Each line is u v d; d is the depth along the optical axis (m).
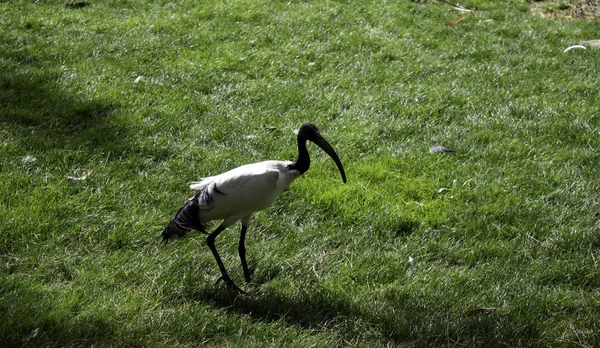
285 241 6.46
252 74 10.49
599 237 6.55
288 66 10.88
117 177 7.31
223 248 6.33
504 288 5.83
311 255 6.29
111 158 7.76
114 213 6.70
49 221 6.41
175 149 8.01
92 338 4.92
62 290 5.48
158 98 9.30
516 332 5.23
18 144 7.69
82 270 5.79
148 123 8.54
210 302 5.51
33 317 5.03
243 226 5.77
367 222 6.83
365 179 7.65
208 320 5.20
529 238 6.62
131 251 6.18
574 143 8.66
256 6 13.47
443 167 8.01
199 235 6.52
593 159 8.13
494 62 11.55
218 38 11.83
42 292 5.43
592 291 5.86
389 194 7.34
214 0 13.76
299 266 6.11
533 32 13.15
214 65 10.59
